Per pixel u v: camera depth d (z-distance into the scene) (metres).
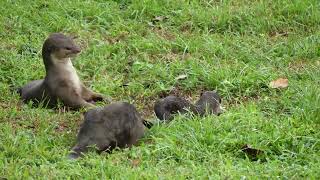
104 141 11.88
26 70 15.66
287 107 13.74
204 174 11.02
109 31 17.59
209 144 12.15
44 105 14.40
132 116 12.23
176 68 15.66
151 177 10.84
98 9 18.20
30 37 17.09
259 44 16.92
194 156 11.76
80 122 13.42
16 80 15.41
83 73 15.78
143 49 16.62
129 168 11.22
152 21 18.14
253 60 16.11
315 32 17.45
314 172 11.16
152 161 11.60
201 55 16.39
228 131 12.57
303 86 14.58
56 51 14.27
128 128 12.12
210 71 15.34
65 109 14.30
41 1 18.42
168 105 13.17
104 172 11.08
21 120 13.41
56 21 17.70
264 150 11.92
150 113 14.16
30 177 10.96
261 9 18.22
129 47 16.64
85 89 14.61
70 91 14.30
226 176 10.87
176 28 17.75
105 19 18.00
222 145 12.02
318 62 16.12
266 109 13.84
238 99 14.53
